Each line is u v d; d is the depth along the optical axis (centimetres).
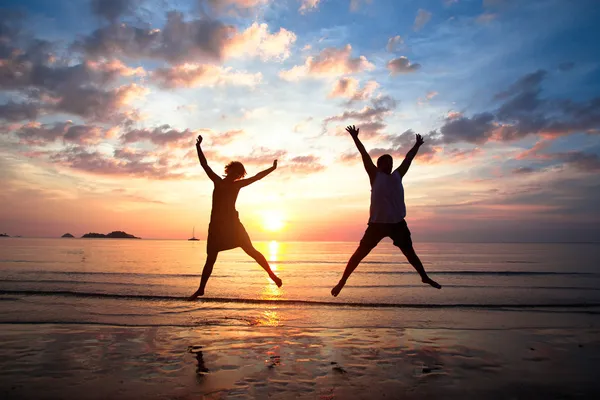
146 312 749
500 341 547
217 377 395
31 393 348
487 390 365
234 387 366
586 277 1605
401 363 446
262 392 354
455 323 672
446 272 1858
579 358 469
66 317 692
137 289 1082
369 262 2870
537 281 1421
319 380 388
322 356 472
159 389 360
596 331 612
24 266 1961
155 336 566
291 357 467
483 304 873
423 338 564
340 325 650
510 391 363
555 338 565
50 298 896
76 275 1488
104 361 446
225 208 529
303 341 543
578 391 363
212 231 528
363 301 909
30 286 1104
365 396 347
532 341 547
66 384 371
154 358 459
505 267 2348
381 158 537
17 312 734
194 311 764
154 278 1423
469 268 2261
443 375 406
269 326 639
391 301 916
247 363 443
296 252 5603
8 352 479
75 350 489
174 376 397
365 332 600
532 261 3073
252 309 791
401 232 507
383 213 507
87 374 401
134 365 432
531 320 698
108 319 679
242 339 552
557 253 4872
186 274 1611
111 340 539
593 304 875
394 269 2111
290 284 1271
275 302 876
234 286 1193
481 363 448
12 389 357
